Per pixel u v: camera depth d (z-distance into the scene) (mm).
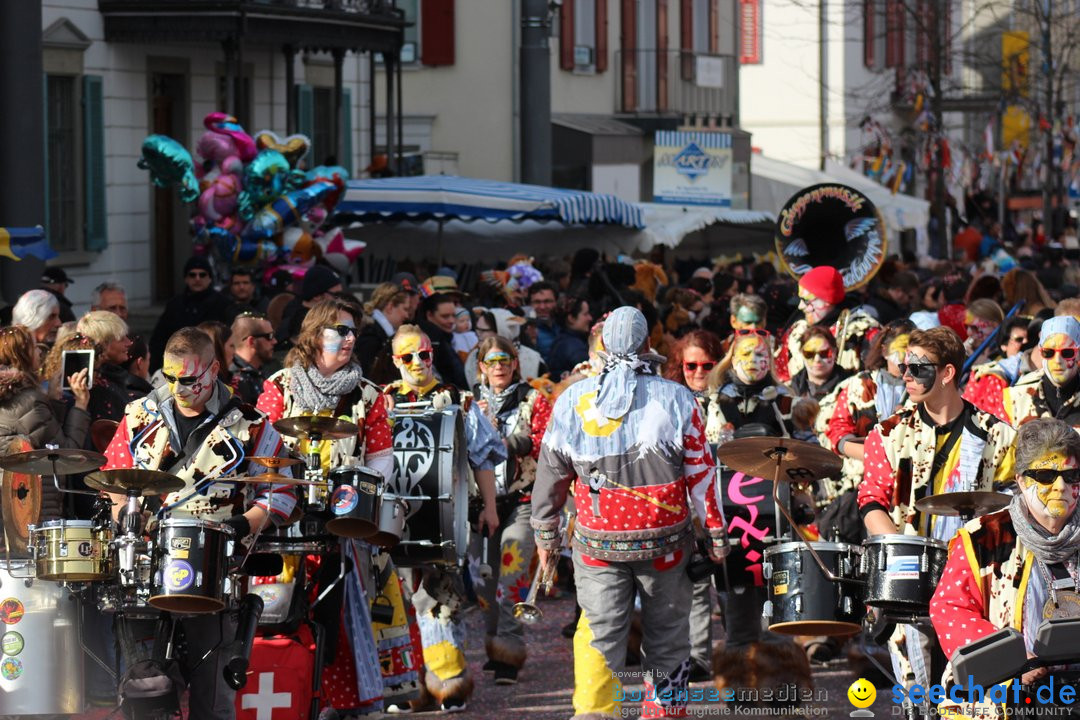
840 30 137250
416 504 23531
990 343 32906
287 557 21359
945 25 103875
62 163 62625
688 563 22094
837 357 31250
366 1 71875
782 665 24703
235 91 71625
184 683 20594
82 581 19625
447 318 37969
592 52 106125
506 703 26484
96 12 63844
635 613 28281
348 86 81562
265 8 64562
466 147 96812
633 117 108562
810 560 20250
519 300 51469
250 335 30875
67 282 40406
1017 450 15906
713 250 84750
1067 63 118688
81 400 25109
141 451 20203
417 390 25266
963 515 18203
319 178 56094
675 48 113562
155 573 18875
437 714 25688
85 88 63156
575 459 21828
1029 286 35281
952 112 135500
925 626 19031
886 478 20453
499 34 97125
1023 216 139500
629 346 21938
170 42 67000
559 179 101938
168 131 69250
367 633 22266
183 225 69438
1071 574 15891
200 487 20078
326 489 20891
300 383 21875
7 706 20141
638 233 63188
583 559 22031
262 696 20984
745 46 140875
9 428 23000
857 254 44406
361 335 33344
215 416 20250
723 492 24406
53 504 23266
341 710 22312
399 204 58812
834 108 138250
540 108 68750
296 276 53781
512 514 28062
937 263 71562
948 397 20219
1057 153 117062
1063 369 23391
